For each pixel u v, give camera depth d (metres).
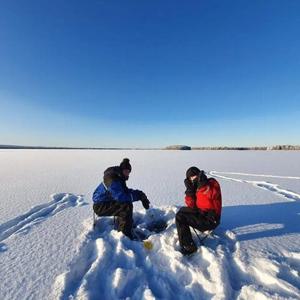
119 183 3.63
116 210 3.65
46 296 2.37
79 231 3.89
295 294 2.27
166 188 7.35
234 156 24.41
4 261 3.01
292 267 2.79
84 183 8.38
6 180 8.97
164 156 25.14
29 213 4.94
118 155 27.28
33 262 2.98
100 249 3.12
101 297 2.37
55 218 4.52
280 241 3.43
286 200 5.78
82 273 2.79
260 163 16.12
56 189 7.33
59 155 26.89
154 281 2.59
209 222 3.17
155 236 3.42
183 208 3.29
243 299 2.26
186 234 3.12
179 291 2.45
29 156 24.53
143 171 11.74
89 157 23.30
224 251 3.06
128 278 2.56
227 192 6.80
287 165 14.59
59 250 3.27
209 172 11.58
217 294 2.32
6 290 2.46
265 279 2.54
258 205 5.33
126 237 3.42
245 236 3.62
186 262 2.86
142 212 4.43
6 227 4.29
